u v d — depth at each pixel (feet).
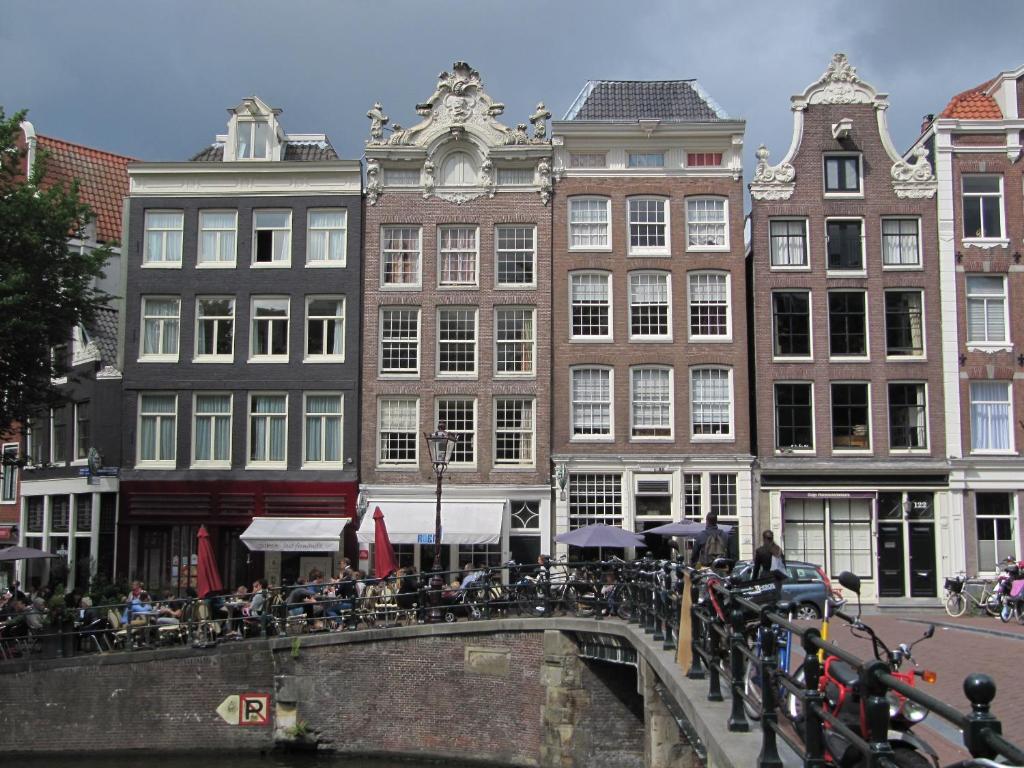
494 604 80.18
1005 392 113.09
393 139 116.26
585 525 111.75
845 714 26.13
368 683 83.20
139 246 117.08
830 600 32.19
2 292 88.43
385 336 115.55
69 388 122.11
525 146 115.44
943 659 55.47
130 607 86.74
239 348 115.44
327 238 116.88
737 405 112.37
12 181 98.53
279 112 120.98
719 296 114.52
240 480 113.39
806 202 114.52
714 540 67.05
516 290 114.73
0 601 94.27
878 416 111.96
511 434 113.70
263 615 85.30
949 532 110.11
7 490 133.59
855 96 115.75
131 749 83.61
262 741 83.61
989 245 113.80
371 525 109.91
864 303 113.60
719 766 29.96
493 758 78.79
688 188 115.34
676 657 46.75
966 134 114.93
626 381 113.19
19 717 84.02
